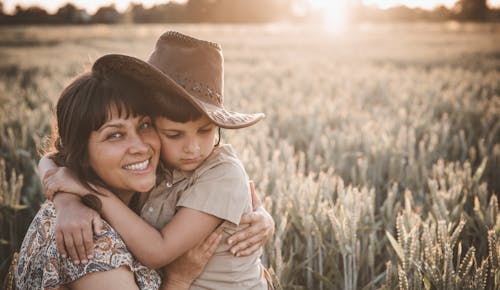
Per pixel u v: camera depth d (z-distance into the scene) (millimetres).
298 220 2531
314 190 2615
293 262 2615
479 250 2529
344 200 2459
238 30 54281
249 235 1723
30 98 7898
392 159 3670
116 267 1396
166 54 1711
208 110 1617
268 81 10625
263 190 2814
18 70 15438
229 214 1619
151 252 1500
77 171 1521
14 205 2768
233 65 16078
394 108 6836
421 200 3246
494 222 2449
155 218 1684
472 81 10273
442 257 1971
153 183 1566
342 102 7207
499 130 5004
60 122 1510
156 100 1562
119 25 76062
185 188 1683
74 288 1404
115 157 1469
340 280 2367
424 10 81312
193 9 75750
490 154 4328
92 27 65188
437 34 43062
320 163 3900
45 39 40406
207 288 1705
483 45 27688
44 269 1404
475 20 70562
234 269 1706
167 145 1632
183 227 1573
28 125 5004
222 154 1740
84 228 1371
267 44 32812
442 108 6781
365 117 5637
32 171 3830
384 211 2857
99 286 1373
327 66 15383
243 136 4441
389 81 10828
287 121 5723
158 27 61625
